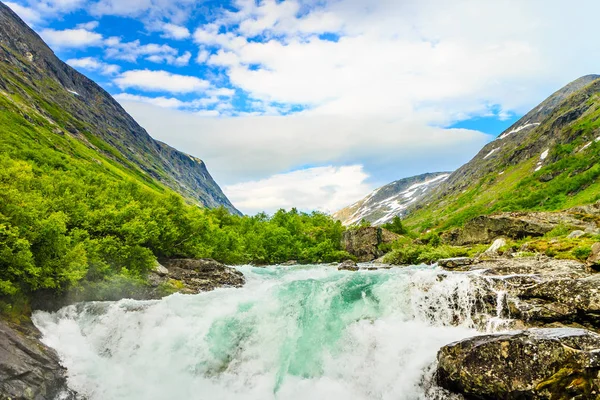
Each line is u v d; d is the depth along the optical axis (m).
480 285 19.44
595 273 22.80
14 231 19.39
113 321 21.00
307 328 20.00
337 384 16.95
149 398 16.94
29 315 19.66
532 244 38.31
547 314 16.84
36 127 164.38
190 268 38.34
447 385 13.88
